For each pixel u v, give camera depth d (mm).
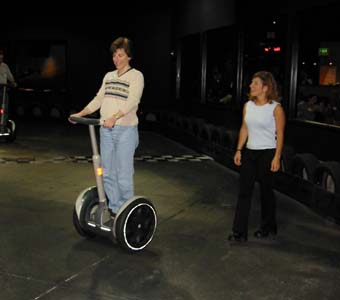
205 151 7801
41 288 2949
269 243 3771
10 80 8516
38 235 3887
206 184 5777
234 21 8047
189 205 4859
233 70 8148
